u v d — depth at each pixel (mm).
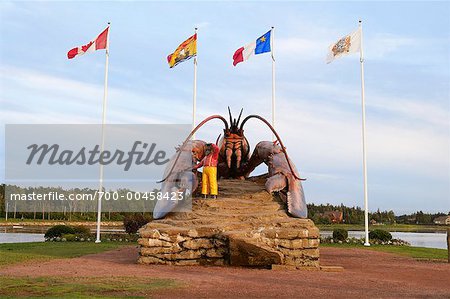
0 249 19797
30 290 9133
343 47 27781
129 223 31266
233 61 30375
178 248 14273
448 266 15797
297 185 17719
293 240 14203
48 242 25703
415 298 9086
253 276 11914
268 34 29406
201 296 8805
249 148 20953
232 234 13750
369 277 12469
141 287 9609
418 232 70938
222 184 19156
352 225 81312
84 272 12039
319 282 11148
